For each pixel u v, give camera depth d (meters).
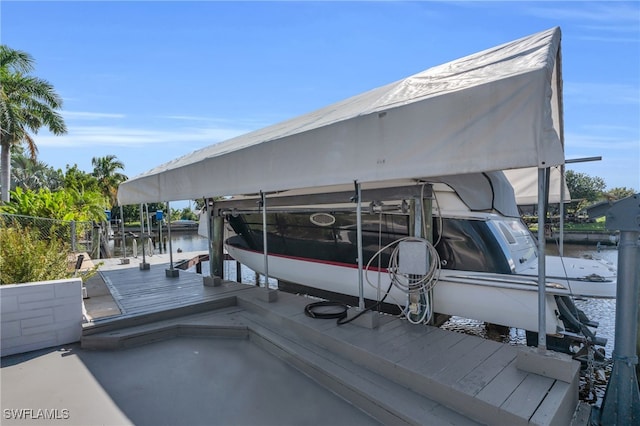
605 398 2.36
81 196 18.86
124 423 2.40
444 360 2.77
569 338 3.59
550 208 5.70
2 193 18.44
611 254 12.99
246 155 3.85
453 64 3.61
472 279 4.05
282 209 5.58
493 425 2.14
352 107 3.74
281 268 6.30
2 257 4.01
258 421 2.44
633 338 2.28
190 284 5.83
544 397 2.22
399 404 2.40
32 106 18.77
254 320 4.25
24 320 3.56
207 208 6.03
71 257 8.19
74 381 3.00
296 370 3.22
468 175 3.26
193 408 2.59
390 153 2.54
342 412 2.56
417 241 3.68
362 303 3.65
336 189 5.15
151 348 3.74
